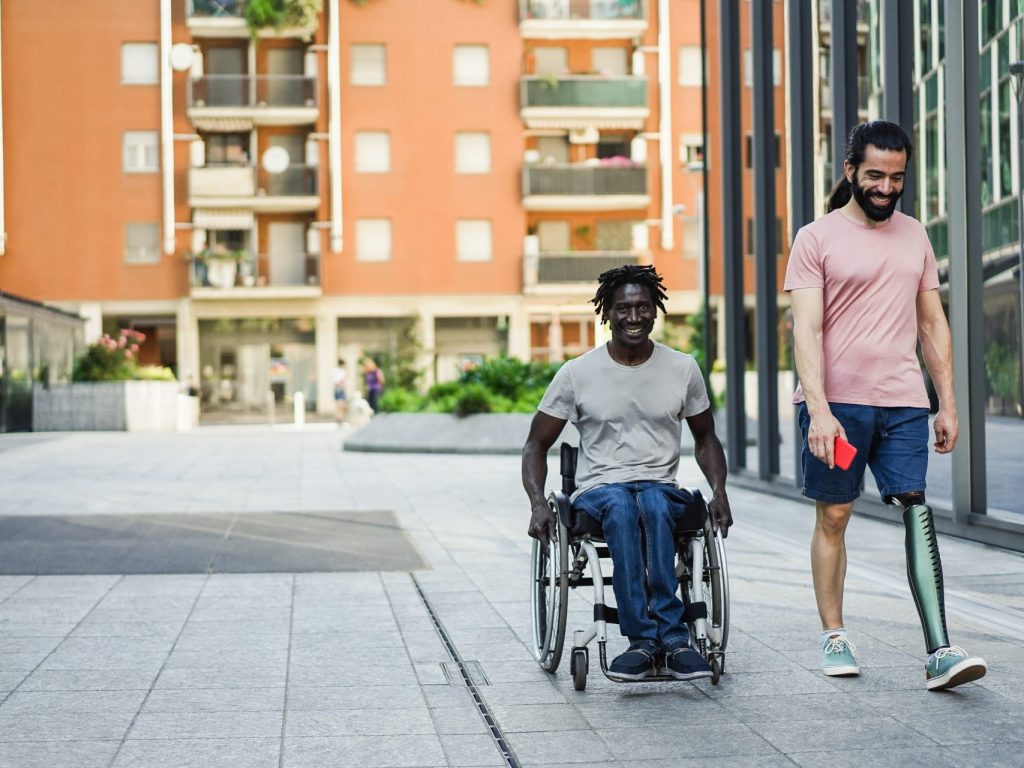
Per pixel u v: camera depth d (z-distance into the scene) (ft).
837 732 13.28
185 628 19.45
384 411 73.97
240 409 127.13
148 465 58.59
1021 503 25.52
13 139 124.26
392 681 15.93
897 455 15.34
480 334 129.29
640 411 15.58
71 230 124.88
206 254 123.85
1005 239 25.66
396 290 127.24
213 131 127.75
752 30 40.83
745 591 22.13
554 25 127.34
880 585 22.50
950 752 12.48
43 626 19.62
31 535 31.24
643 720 13.93
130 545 29.32
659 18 128.67
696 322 77.20
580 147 130.11
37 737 13.38
